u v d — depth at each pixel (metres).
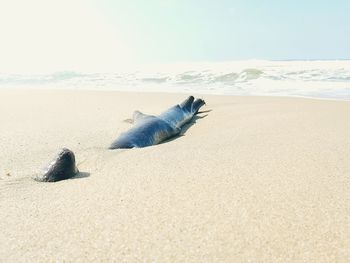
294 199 2.79
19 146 4.77
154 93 11.54
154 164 3.79
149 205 2.75
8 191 3.14
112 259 2.04
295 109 7.40
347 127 5.38
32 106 8.79
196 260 2.01
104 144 4.90
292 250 2.09
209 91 12.34
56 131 5.72
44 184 3.33
